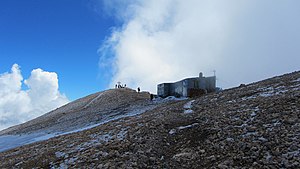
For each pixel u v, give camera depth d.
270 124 13.68
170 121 19.69
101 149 16.56
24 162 18.42
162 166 12.69
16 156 22.94
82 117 57.88
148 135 17.30
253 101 19.73
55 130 49.75
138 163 13.30
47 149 22.00
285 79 27.30
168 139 16.02
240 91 27.97
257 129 13.52
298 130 12.05
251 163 10.73
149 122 20.97
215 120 17.05
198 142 14.47
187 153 13.22
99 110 62.34
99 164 14.12
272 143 11.58
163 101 51.59
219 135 14.27
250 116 15.91
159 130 17.92
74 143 21.14
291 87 21.55
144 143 16.00
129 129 20.42
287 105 15.81
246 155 11.39
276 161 10.27
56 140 27.34
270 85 25.81
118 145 16.48
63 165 15.41
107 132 21.98
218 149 12.81
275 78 32.72
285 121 13.36
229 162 11.18
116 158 14.45
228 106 20.73
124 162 13.70
